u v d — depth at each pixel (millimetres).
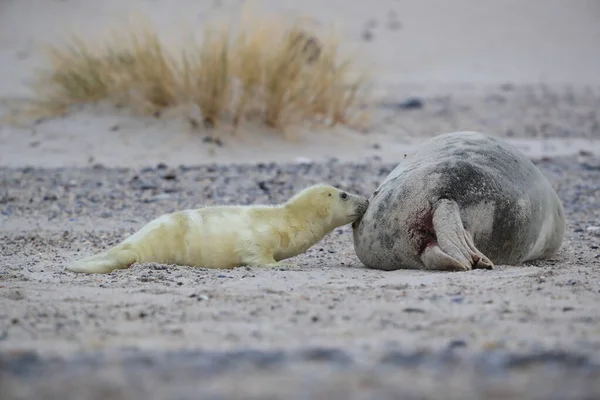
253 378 17000
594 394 15680
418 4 127062
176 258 32250
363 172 55562
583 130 71688
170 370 17547
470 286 26953
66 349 19875
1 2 123250
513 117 75562
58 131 62562
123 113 64188
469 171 30766
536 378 16906
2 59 100375
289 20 74250
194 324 22797
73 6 120562
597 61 108062
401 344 20266
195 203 48406
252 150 59969
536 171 33219
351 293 26562
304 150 60781
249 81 61438
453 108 77750
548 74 101875
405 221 30750
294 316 23562
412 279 28344
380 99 76062
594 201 49344
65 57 68062
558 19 122562
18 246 38156
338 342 20547
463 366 17844
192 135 61062
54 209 47094
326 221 33781
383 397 15648
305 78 63188
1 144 61094
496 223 30688
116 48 66438
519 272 29031
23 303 25688
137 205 48062
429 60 106812
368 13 122688
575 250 37000
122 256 31281
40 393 16047
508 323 22469
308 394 15891
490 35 116938
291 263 33469
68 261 34375
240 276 29891
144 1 120875
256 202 48656
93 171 55344
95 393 16016
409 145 64000
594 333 21297
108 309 24781
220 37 62688
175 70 64250
